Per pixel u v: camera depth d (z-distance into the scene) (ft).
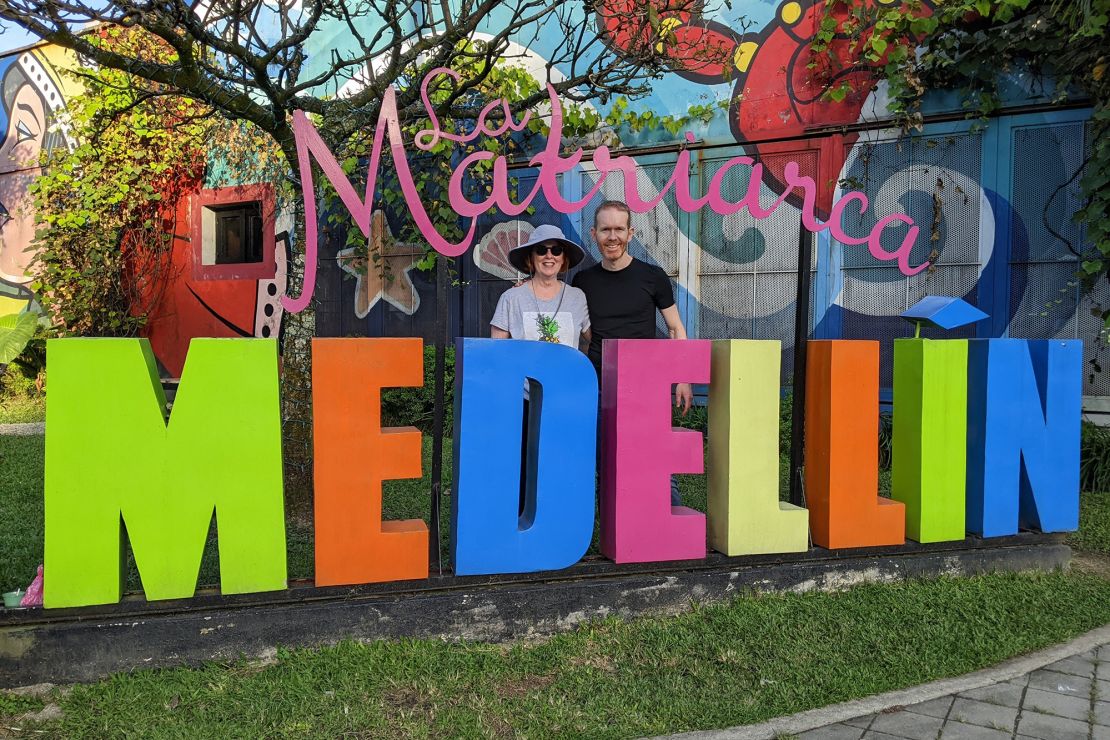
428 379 24.98
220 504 8.97
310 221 9.31
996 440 11.82
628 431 10.36
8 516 15.25
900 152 21.12
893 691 8.55
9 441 23.45
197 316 31.89
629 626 10.05
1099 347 19.07
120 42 20.03
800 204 22.21
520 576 10.10
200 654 8.80
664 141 23.88
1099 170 17.76
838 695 8.45
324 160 9.31
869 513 11.40
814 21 21.81
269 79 12.34
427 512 15.58
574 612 10.03
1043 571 12.09
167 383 31.89
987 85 19.74
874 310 21.56
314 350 9.16
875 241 11.84
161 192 31.53
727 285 23.30
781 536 11.04
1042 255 19.63
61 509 8.52
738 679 8.78
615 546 10.39
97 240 30.91
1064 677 8.95
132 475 8.70
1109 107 17.87
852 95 21.52
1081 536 14.12
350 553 9.37
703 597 10.60
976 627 10.06
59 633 8.46
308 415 14.17
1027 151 19.67
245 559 9.06
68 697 8.24
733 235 23.15
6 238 36.58
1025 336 19.84
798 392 11.71
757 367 10.85
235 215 31.12
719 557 10.86
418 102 14.49
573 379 10.14
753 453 10.88
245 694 8.20
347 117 14.11
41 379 32.89
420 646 9.27
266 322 29.96
